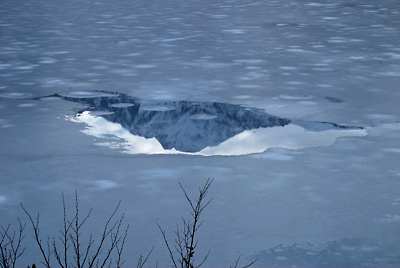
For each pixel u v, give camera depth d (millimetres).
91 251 4594
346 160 6504
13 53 12641
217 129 7715
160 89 9703
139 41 13969
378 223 5078
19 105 8750
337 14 18312
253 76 10602
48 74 10773
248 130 7641
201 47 13250
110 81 10258
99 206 5383
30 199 5543
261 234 4883
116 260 4469
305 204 5434
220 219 5141
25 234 4852
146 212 5270
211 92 9531
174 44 13586
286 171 6203
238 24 16422
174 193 5668
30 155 6668
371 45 13336
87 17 17969
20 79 10398
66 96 9297
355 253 4598
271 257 4539
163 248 4652
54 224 5035
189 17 17844
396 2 21297
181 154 6742
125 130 7660
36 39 14289
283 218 5164
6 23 16812
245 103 8906
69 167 6312
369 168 6277
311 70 11023
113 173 6148
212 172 6176
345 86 9867
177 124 7922
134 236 4844
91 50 12961
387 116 8172
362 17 17641
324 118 8117
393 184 5879
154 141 7234
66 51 12844
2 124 7793
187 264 3746
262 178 6023
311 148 6902
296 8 19859
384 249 4660
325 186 5832
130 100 9078
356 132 7500
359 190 5742
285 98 9164
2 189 5762
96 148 6922
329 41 13859
